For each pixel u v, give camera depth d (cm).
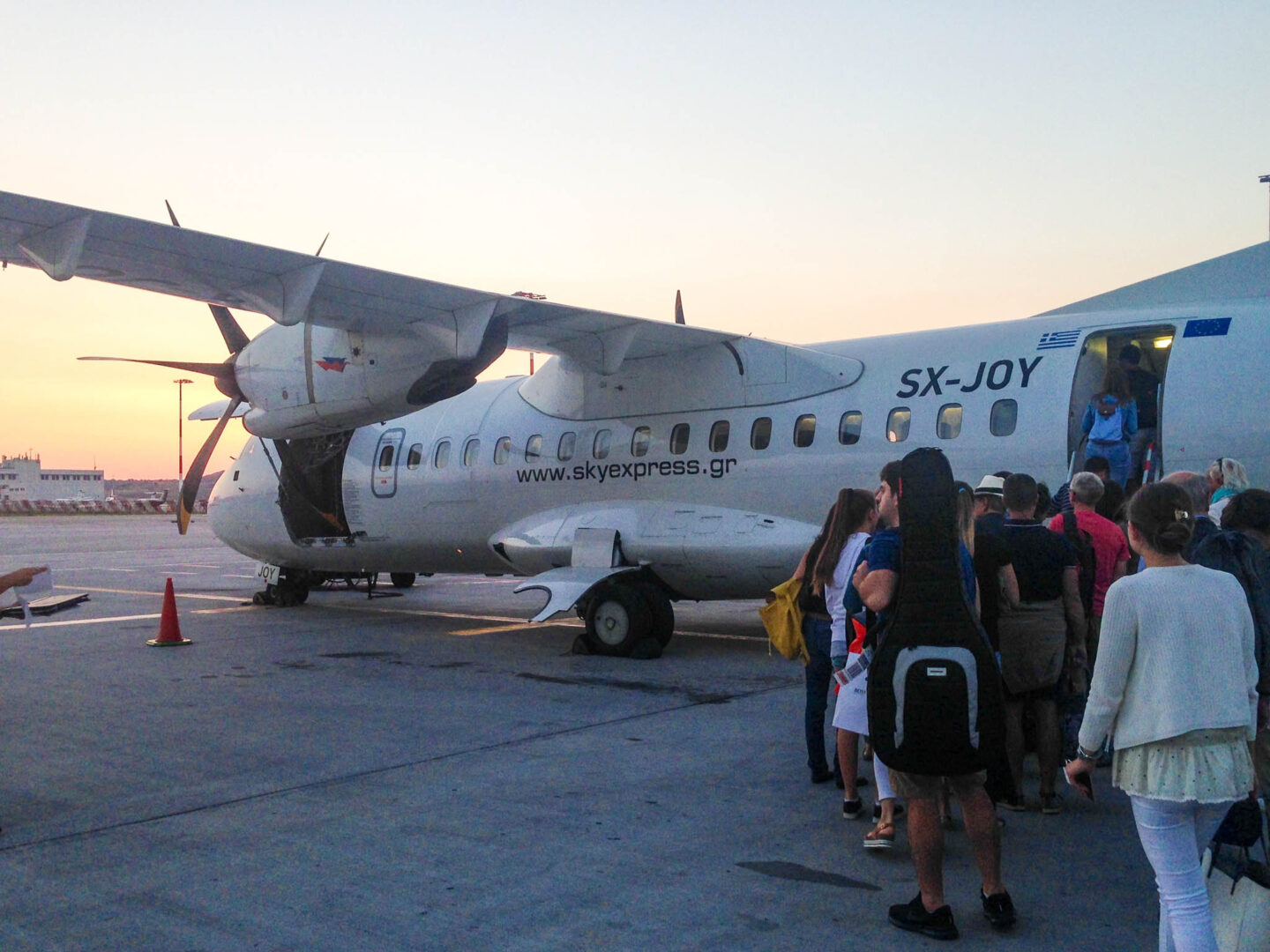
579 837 506
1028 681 532
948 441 935
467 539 1296
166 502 8775
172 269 896
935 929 388
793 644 585
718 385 1087
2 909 423
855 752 530
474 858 478
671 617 1073
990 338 959
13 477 13762
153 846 497
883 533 421
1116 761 325
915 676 377
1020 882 446
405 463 1348
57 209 760
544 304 966
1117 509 667
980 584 520
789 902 425
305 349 1156
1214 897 346
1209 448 820
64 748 689
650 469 1115
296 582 1612
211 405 1600
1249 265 884
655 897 430
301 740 707
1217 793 306
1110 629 320
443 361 1047
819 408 1018
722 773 618
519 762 646
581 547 1104
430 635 1259
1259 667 378
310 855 483
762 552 1007
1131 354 898
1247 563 387
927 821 390
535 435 1221
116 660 1061
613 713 787
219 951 381
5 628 1333
